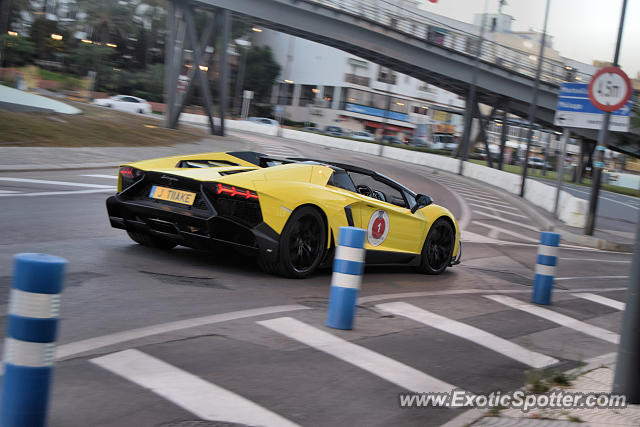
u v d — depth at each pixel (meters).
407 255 8.45
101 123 28.56
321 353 4.62
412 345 5.18
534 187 27.25
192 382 3.74
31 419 2.76
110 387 3.53
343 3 40.06
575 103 18.64
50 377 2.81
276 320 5.29
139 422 3.17
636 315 4.19
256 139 44.81
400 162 48.50
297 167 7.16
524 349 5.58
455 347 5.31
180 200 6.65
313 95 80.06
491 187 34.34
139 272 6.42
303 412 3.57
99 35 77.50
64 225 8.65
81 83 65.00
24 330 2.74
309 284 6.93
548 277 7.74
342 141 55.59
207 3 37.00
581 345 6.04
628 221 27.42
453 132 86.44
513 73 43.47
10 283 5.48
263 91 82.25
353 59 76.56
